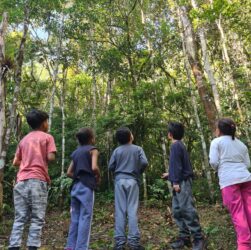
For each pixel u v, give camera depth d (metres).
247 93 11.88
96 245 5.88
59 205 10.28
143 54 12.68
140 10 13.73
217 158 4.84
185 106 12.64
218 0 9.32
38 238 4.71
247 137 11.55
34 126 5.17
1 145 6.99
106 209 9.92
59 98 15.06
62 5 11.85
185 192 5.23
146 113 11.98
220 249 5.38
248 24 10.88
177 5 11.09
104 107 14.80
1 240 6.66
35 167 4.85
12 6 10.52
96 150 5.24
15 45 11.67
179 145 5.36
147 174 12.42
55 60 13.07
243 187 4.77
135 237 5.20
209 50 13.50
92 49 12.99
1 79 7.03
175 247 5.43
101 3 12.16
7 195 10.41
